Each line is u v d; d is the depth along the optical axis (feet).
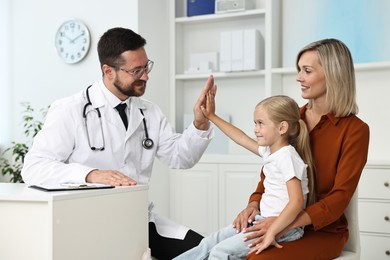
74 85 14.10
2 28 14.89
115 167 7.95
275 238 6.00
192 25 14.47
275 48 13.07
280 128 6.36
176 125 14.17
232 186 12.81
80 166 7.04
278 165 6.22
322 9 12.89
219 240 6.56
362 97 12.63
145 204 6.66
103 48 7.88
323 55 6.48
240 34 12.92
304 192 6.32
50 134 7.61
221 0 13.37
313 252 6.12
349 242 6.79
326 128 6.63
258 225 6.16
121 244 6.24
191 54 13.92
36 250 5.46
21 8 14.69
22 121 14.80
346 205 6.24
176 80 14.17
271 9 12.75
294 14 13.19
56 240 5.30
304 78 6.63
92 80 13.85
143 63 7.86
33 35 14.57
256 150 7.03
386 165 11.12
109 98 7.98
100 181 6.72
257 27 13.64
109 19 13.53
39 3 14.46
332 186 6.51
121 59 7.72
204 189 13.17
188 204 13.41
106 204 5.98
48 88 14.44
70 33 14.02
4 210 5.57
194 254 6.54
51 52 14.35
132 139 8.13
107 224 6.00
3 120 15.01
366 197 11.32
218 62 13.79
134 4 13.14
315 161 6.59
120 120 8.02
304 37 13.07
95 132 7.86
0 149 15.08
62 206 5.37
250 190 12.59
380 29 12.28
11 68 14.87
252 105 13.78
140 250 6.60
